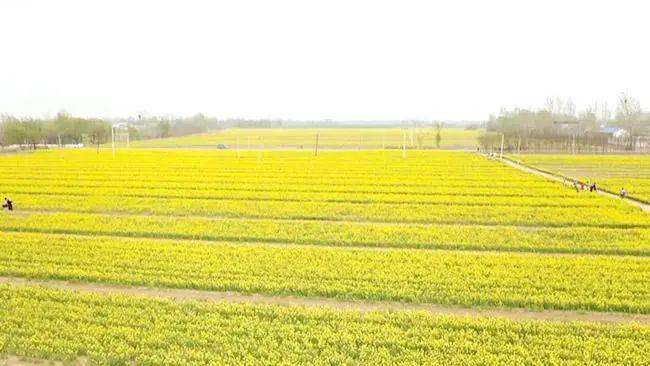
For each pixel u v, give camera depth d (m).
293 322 20.62
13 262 27.92
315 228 35.59
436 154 94.56
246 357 17.77
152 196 49.16
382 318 20.61
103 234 34.97
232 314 21.38
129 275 25.67
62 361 18.00
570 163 80.31
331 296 23.56
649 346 18.28
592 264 27.31
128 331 19.70
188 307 21.88
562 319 21.23
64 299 22.89
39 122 140.38
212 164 75.88
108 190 52.25
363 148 118.31
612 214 40.03
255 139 166.12
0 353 18.38
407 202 45.75
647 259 28.42
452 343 18.53
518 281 24.69
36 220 38.03
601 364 17.22
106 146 132.12
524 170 71.44
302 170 68.19
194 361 17.64
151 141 159.75
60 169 69.75
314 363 17.36
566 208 42.62
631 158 88.06
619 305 21.94
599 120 177.00
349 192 51.06
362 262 27.62
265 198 48.06
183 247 30.75
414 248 31.55
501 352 18.09
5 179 59.97
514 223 37.75
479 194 49.56
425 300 22.78
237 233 34.28
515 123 149.25
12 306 22.14
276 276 25.66
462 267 26.77
